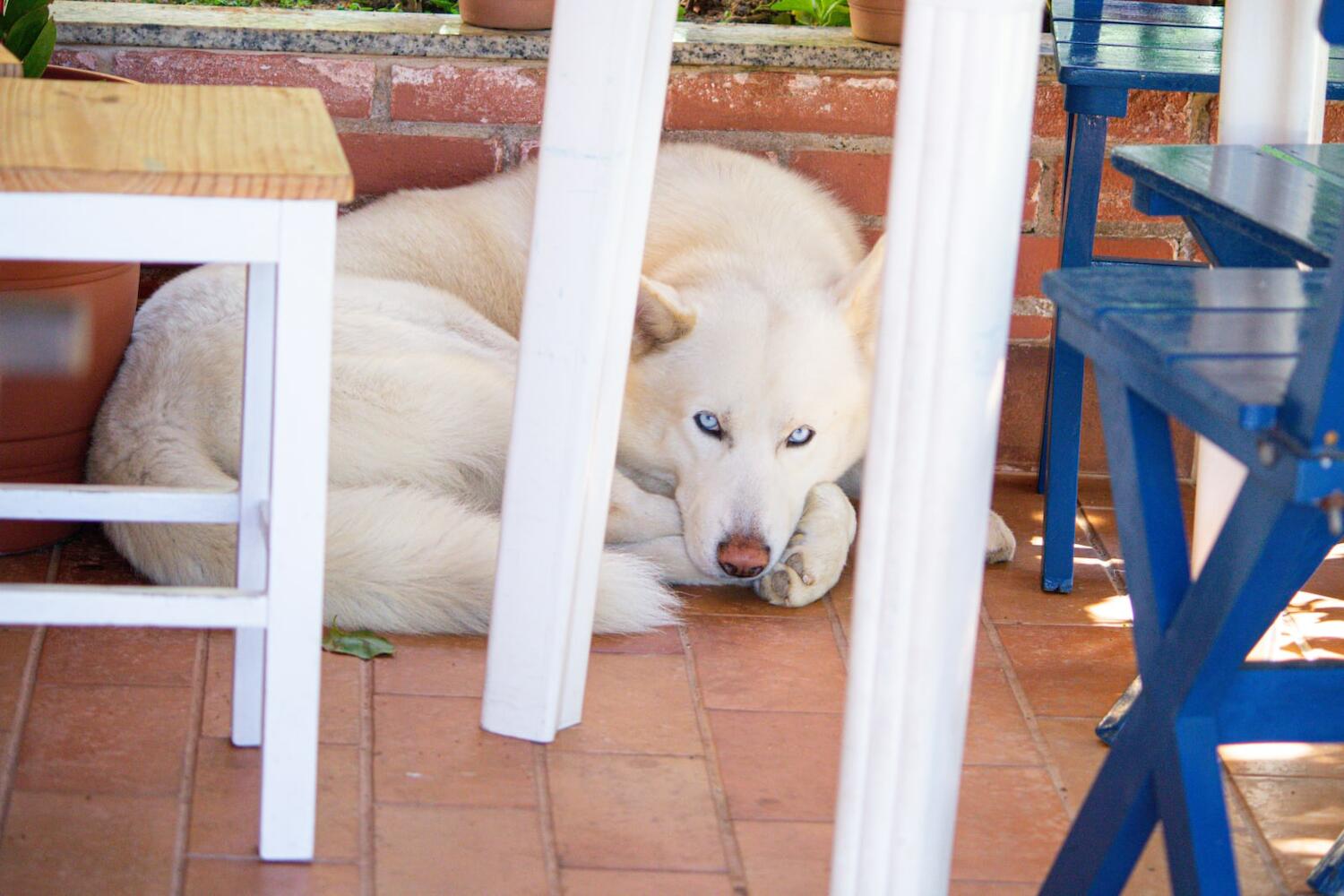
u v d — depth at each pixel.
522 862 1.80
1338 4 1.15
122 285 2.64
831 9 3.64
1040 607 2.67
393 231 3.14
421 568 2.38
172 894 1.68
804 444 2.74
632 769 2.04
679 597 2.66
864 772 1.46
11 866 1.71
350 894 1.71
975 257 1.32
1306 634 2.54
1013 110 1.29
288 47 3.12
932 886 1.49
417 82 3.16
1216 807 1.37
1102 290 1.43
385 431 2.62
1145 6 3.13
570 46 1.87
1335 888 1.80
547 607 2.04
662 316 2.71
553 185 1.91
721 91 3.21
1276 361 1.23
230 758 1.99
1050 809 2.00
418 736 2.09
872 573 1.42
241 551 1.90
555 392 1.96
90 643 2.29
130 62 3.09
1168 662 1.40
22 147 1.47
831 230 3.12
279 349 1.56
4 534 2.62
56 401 2.58
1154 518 1.41
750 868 1.82
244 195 1.47
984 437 1.37
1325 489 1.11
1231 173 1.83
